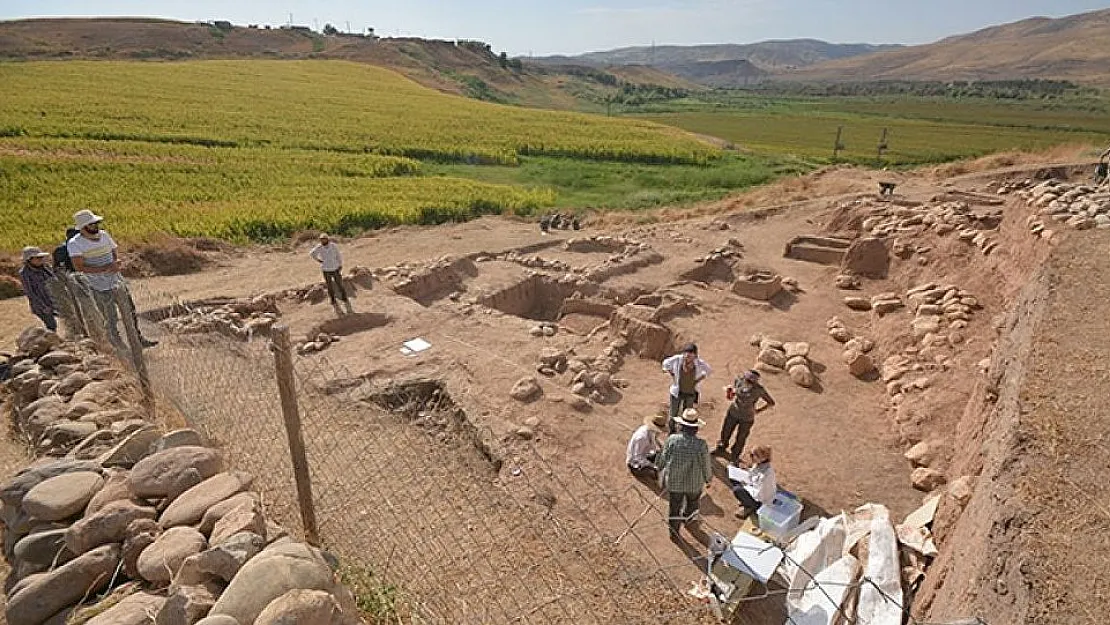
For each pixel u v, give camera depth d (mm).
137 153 30656
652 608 5875
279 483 6574
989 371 8141
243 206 22797
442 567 6004
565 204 29266
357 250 19875
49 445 6484
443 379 10062
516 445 8336
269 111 46438
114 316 8742
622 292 15508
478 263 17766
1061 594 3604
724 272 17312
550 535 6719
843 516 6676
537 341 12320
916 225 16594
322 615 3479
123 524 4805
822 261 18234
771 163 43125
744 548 6340
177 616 3697
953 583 4785
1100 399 5418
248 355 9898
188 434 5965
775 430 9664
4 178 23953
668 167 41188
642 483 7887
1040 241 10961
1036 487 4438
